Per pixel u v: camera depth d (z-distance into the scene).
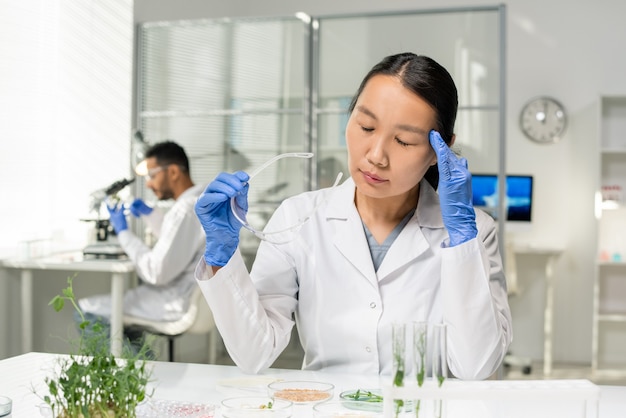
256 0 6.22
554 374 5.56
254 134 4.55
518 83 6.07
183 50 4.64
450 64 4.30
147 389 1.49
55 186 4.21
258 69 4.54
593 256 6.00
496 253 1.67
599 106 5.73
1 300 3.77
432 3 6.11
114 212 3.73
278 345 1.58
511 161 6.09
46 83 4.10
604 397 1.44
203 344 4.54
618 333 5.99
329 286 1.67
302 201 1.75
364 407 1.30
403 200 1.66
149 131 4.70
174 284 3.70
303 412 1.32
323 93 4.46
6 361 1.72
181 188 3.83
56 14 4.14
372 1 6.14
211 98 4.61
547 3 6.02
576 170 6.00
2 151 3.81
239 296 1.50
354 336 1.64
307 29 4.46
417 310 1.63
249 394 1.45
